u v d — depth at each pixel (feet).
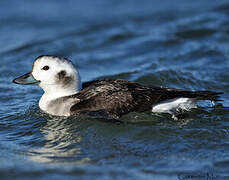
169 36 66.18
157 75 50.98
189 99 38.40
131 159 30.01
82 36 68.59
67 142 33.42
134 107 36.99
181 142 32.78
